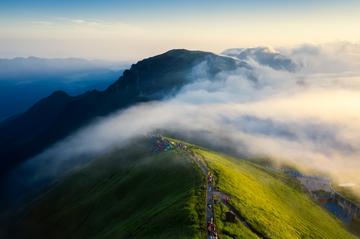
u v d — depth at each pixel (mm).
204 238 80062
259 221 98625
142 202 145625
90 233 151750
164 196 133375
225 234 83500
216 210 96938
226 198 109250
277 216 112938
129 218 132500
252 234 87438
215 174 140125
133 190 166625
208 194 112312
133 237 99312
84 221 172750
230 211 99188
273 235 92812
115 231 121875
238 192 120000
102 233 136500
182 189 127875
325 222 172750
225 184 125312
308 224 136875
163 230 90625
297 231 108375
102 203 177500
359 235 188250
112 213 155375
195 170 146500
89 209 181875
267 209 115562
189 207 98625
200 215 93125
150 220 104188
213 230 83938
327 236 134500
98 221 158500
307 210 177000
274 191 175875
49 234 198250
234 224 90188
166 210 105062
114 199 173250
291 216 131000
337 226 178750
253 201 117125
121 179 195000
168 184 145000
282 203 151625
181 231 85375
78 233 163250
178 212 97062
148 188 155500
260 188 154625
